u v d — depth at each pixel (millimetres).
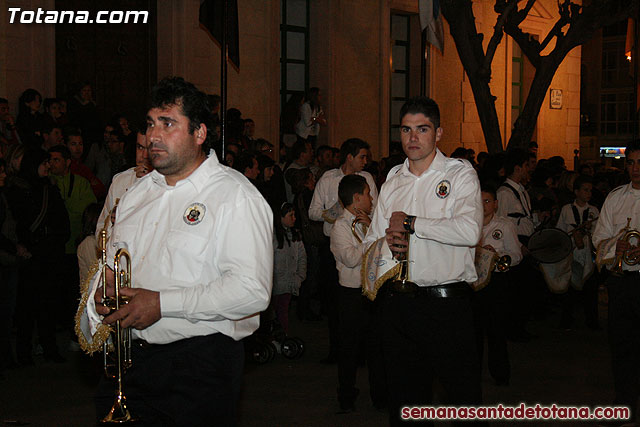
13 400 6582
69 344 8680
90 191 9188
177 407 3379
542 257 9578
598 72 38312
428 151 4707
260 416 6277
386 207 4852
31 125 10656
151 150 3375
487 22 20078
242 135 12211
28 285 7668
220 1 9000
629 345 6074
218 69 14594
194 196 3398
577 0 23000
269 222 3426
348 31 16953
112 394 3512
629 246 5926
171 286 3324
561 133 23328
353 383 6406
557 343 9453
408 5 18188
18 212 7461
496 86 20656
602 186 14422
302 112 15242
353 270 6305
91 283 3549
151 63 14258
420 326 4586
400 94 18734
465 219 4500
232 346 3479
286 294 8484
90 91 11805
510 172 9828
